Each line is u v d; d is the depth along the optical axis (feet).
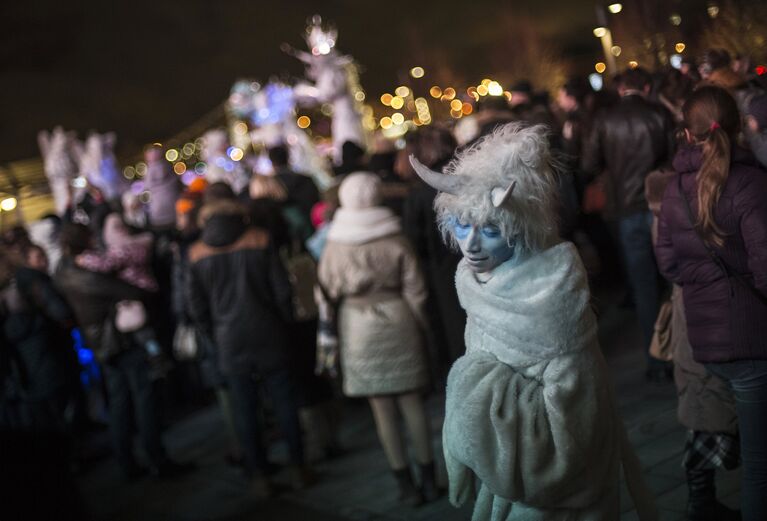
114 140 43.52
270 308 18.40
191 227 21.47
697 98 10.76
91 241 21.33
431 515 16.02
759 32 21.89
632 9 24.06
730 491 13.61
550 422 8.64
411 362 16.33
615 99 19.63
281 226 20.51
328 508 17.54
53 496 6.62
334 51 46.65
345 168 23.88
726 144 10.50
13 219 35.60
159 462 21.53
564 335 8.69
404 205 19.98
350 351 16.60
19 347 20.13
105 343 21.04
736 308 10.61
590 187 26.37
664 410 17.29
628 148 17.94
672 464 14.99
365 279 16.38
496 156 8.78
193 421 26.20
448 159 19.45
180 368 27.58
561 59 80.89
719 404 12.08
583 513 9.00
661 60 23.63
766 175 10.40
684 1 23.31
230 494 19.66
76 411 24.03
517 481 8.78
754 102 11.67
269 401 24.62
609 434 9.09
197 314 18.83
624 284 27.14
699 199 10.59
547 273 8.75
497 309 8.85
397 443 16.65
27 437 6.66
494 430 8.75
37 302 20.13
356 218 16.53
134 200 32.40
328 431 20.34
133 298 20.81
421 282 16.56
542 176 8.82
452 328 19.72
